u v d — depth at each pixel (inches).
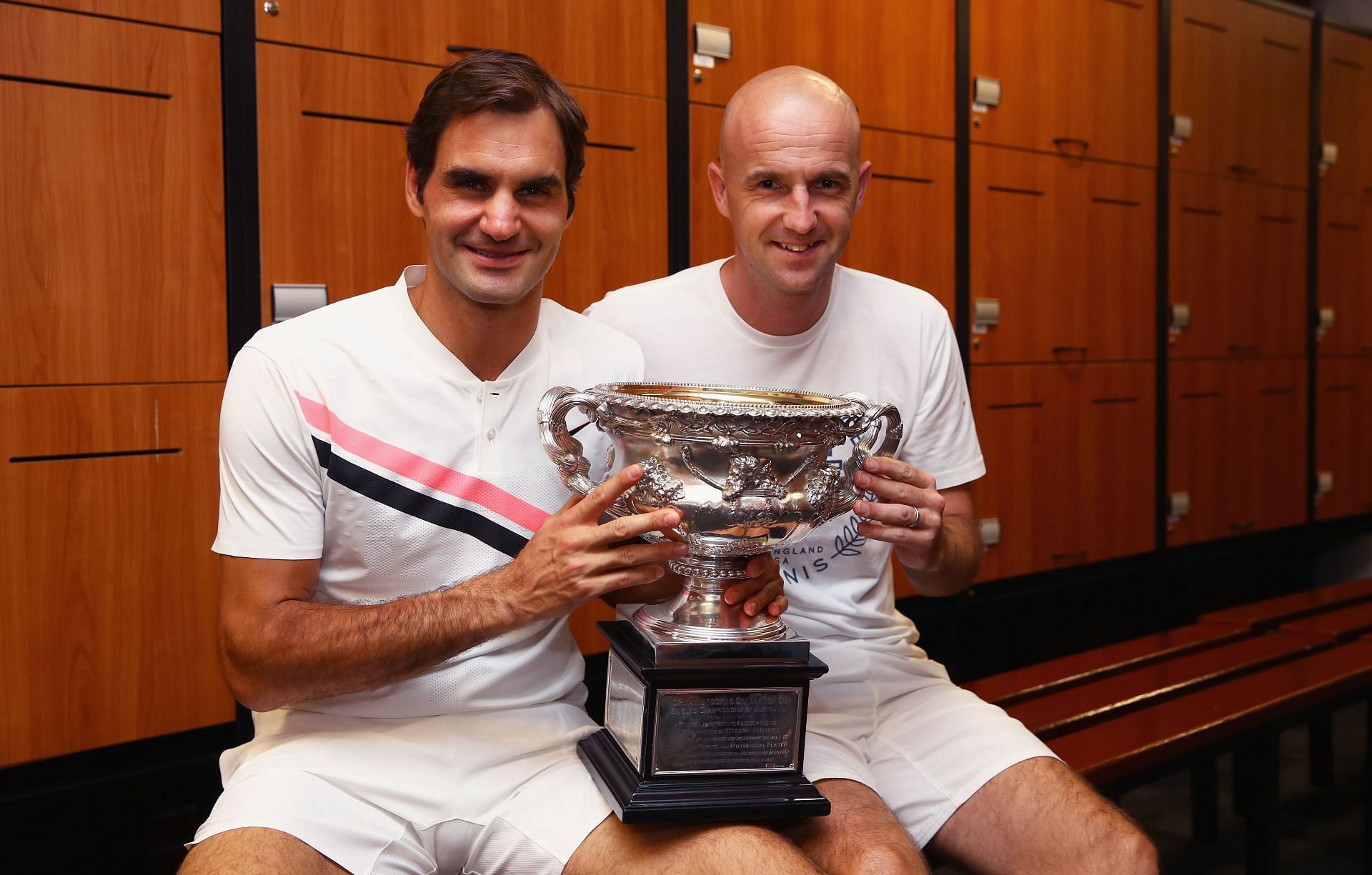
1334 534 169.9
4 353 66.6
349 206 78.0
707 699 44.0
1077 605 132.5
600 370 52.4
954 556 59.1
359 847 44.6
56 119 67.3
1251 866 79.8
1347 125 165.3
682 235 94.1
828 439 42.8
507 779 48.1
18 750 68.3
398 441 47.6
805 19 100.6
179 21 70.8
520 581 43.9
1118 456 134.0
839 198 55.3
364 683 44.8
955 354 63.4
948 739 56.1
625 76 90.0
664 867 43.4
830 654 59.0
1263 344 154.3
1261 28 149.0
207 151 72.6
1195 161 141.0
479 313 47.4
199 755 76.0
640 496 43.5
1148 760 68.2
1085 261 128.3
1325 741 105.3
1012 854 51.9
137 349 71.1
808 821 48.3
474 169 45.0
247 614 45.6
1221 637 95.3
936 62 110.9
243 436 46.1
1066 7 123.0
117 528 71.2
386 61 78.7
